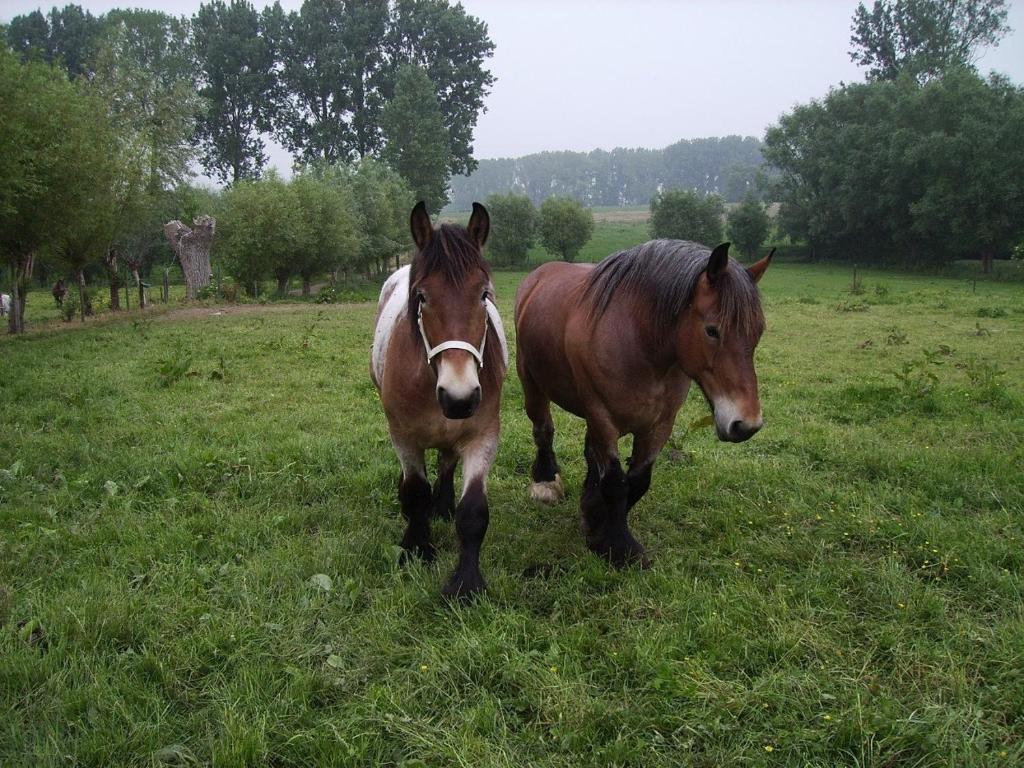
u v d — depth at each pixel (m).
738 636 2.77
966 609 3.03
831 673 2.57
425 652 2.69
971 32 50.38
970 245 37.59
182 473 4.80
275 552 3.59
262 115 51.56
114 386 7.79
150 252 32.00
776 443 5.61
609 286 3.45
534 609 3.13
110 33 25.11
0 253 15.08
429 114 47.03
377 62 52.44
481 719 2.33
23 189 12.92
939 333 12.62
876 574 3.32
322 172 36.50
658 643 2.73
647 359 3.35
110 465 4.92
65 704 2.36
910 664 2.61
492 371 3.28
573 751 2.22
